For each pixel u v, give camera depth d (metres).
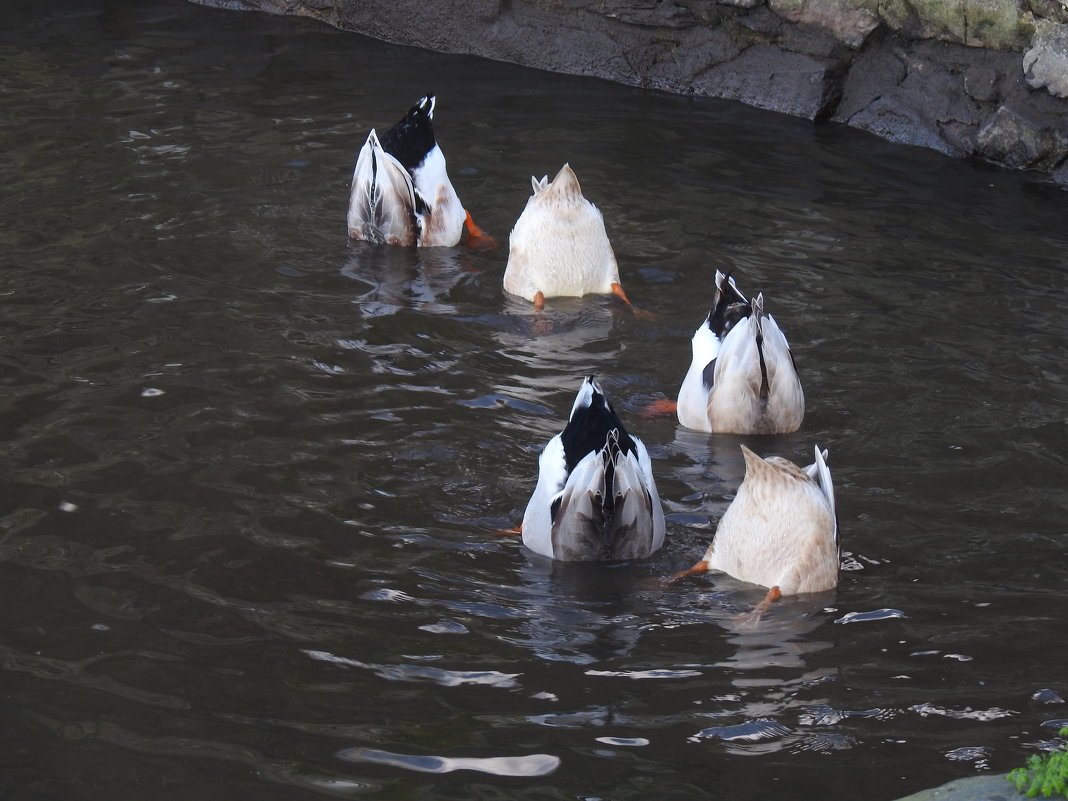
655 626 8.59
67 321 12.48
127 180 16.02
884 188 17.00
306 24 22.95
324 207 15.63
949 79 18.81
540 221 13.41
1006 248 15.09
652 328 13.09
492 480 10.28
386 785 6.97
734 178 17.06
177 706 7.56
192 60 20.77
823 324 13.02
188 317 12.72
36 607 8.41
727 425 11.13
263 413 11.04
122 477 9.97
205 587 8.73
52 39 21.39
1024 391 11.70
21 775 6.96
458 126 18.48
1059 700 7.75
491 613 8.65
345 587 8.83
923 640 8.38
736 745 7.37
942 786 6.84
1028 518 9.77
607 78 20.94
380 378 11.79
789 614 8.71
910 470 10.48
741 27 20.20
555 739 7.39
